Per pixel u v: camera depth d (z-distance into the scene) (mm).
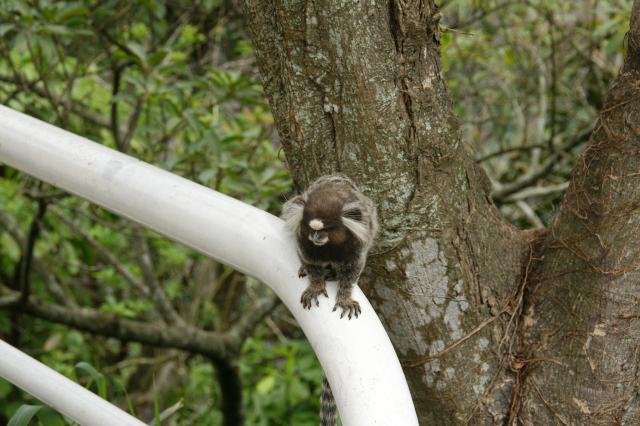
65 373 6562
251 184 5133
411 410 1658
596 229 2584
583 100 6562
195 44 6656
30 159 2236
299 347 7164
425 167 2500
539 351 2723
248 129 5586
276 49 2566
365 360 1685
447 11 6520
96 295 8336
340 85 2436
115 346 8398
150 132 5266
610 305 2572
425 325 2646
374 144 2453
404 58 2424
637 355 2613
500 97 7098
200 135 4766
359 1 2357
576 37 7168
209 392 7727
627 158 2514
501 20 6551
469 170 2672
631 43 2498
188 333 6074
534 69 6727
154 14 5883
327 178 2510
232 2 6148
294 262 1874
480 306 2689
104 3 5461
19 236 6148
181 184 1992
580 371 2639
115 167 2066
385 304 2660
